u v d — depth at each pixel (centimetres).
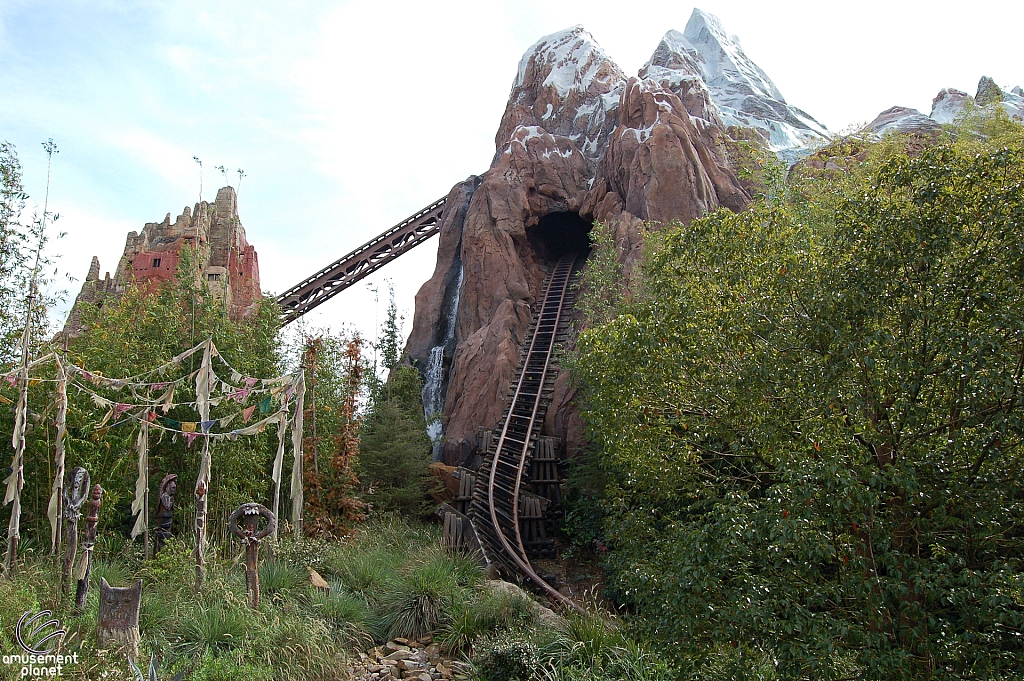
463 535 2009
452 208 4012
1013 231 750
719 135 3519
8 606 928
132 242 3562
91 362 1661
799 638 762
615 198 3222
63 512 1188
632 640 1035
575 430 2533
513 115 4597
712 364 979
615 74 4716
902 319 797
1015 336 745
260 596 1226
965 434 771
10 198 1574
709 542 820
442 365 3375
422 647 1260
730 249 1023
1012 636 728
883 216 834
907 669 697
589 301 2498
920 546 839
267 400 1405
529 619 1255
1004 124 1839
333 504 1948
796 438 882
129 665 830
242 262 3584
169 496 1529
